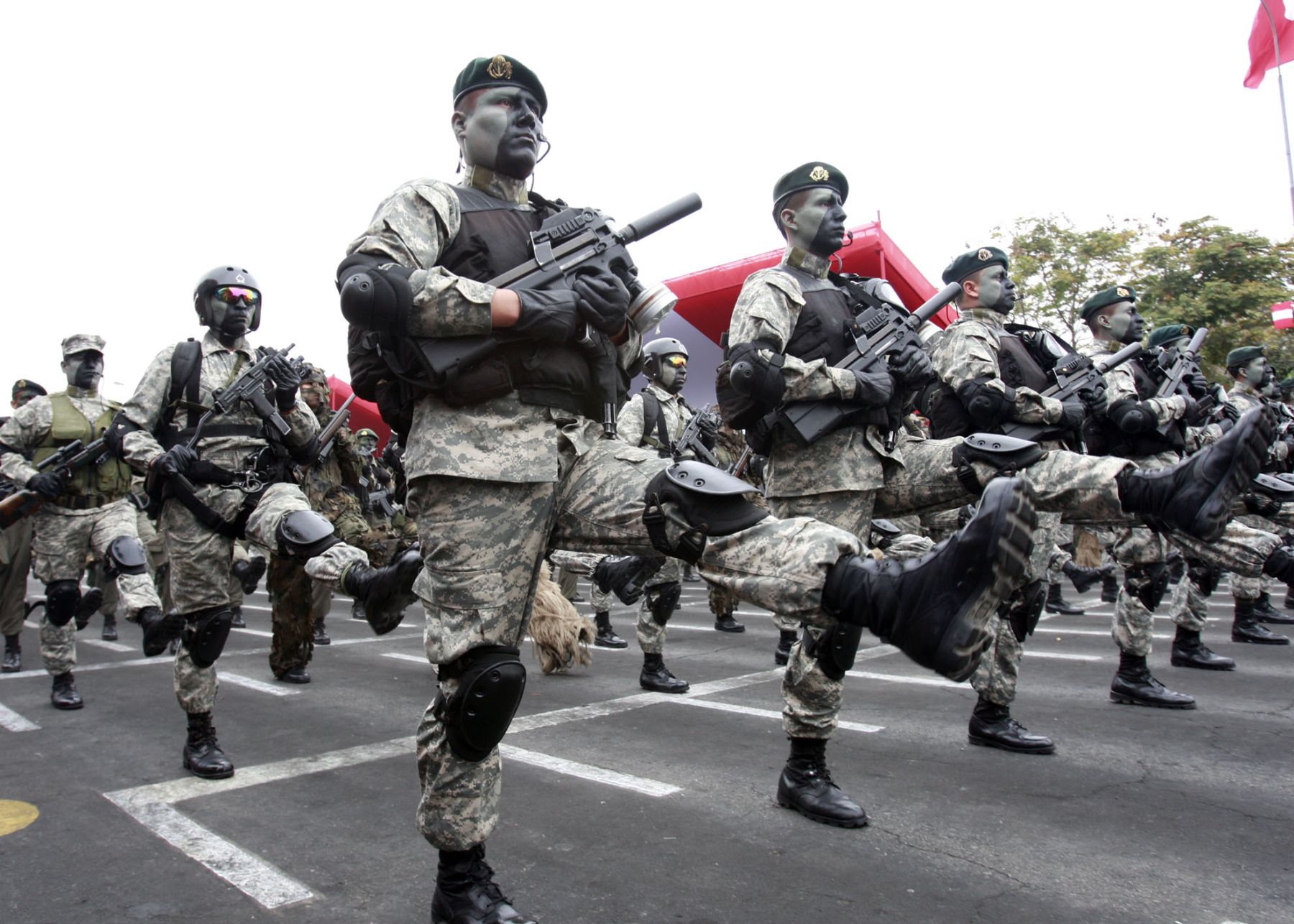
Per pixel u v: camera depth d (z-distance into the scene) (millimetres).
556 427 2094
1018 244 22438
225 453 3760
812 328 3385
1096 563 9008
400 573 2322
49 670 4898
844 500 3330
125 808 3205
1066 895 2430
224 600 3609
